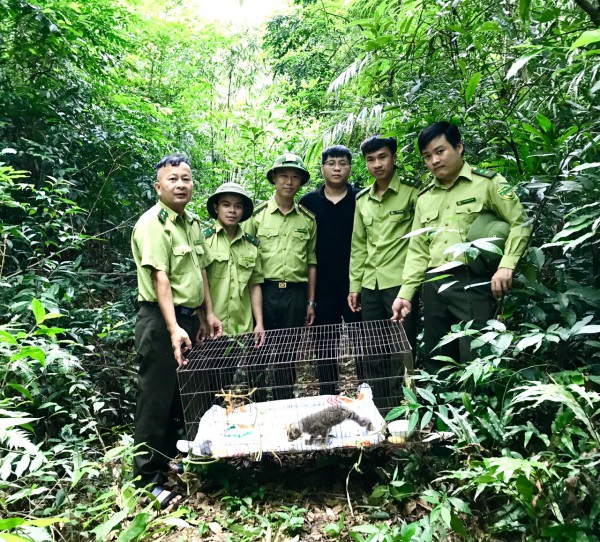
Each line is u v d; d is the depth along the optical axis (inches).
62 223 133.7
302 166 121.0
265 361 104.1
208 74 295.9
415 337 115.3
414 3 116.2
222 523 80.4
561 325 88.5
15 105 151.1
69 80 168.7
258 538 77.4
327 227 129.7
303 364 106.8
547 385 66.4
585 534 57.1
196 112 270.1
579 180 78.2
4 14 141.5
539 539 62.1
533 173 101.3
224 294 111.3
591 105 92.9
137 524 65.5
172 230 94.7
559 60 97.5
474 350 91.5
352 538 70.2
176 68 271.4
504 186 89.7
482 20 113.4
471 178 96.2
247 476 91.8
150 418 90.1
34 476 75.9
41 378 99.7
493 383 82.7
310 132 239.9
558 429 67.4
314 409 92.1
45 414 97.1
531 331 81.0
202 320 107.4
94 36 169.0
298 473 94.7
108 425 113.1
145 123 198.2
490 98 119.1
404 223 115.5
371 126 124.1
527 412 81.4
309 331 119.9
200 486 90.5
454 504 66.2
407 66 121.0
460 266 94.5
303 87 270.8
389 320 115.3
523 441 79.1
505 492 66.2
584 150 81.7
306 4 282.4
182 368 91.7
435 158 96.8
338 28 235.3
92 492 84.4
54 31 140.9
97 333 124.1
